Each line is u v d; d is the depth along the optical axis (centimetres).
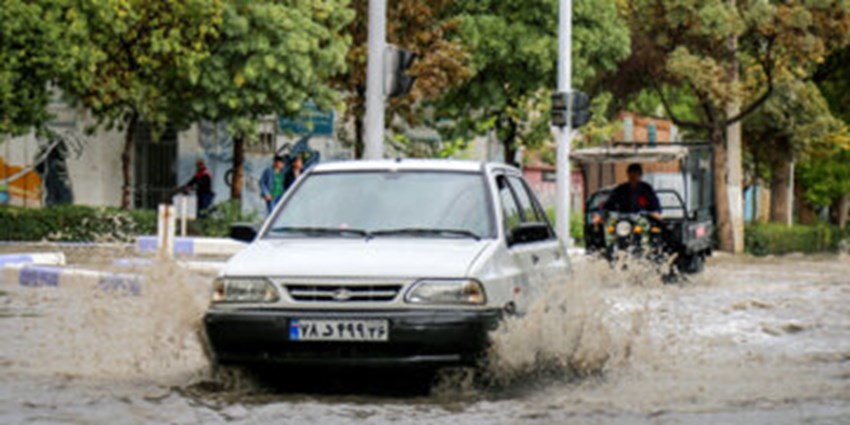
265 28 6000
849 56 9881
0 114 5531
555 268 2003
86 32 5522
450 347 1576
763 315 2973
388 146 7688
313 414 1458
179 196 7481
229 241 5022
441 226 1778
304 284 1606
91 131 6328
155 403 1535
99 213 5803
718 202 7938
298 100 6116
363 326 1573
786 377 1822
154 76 6038
